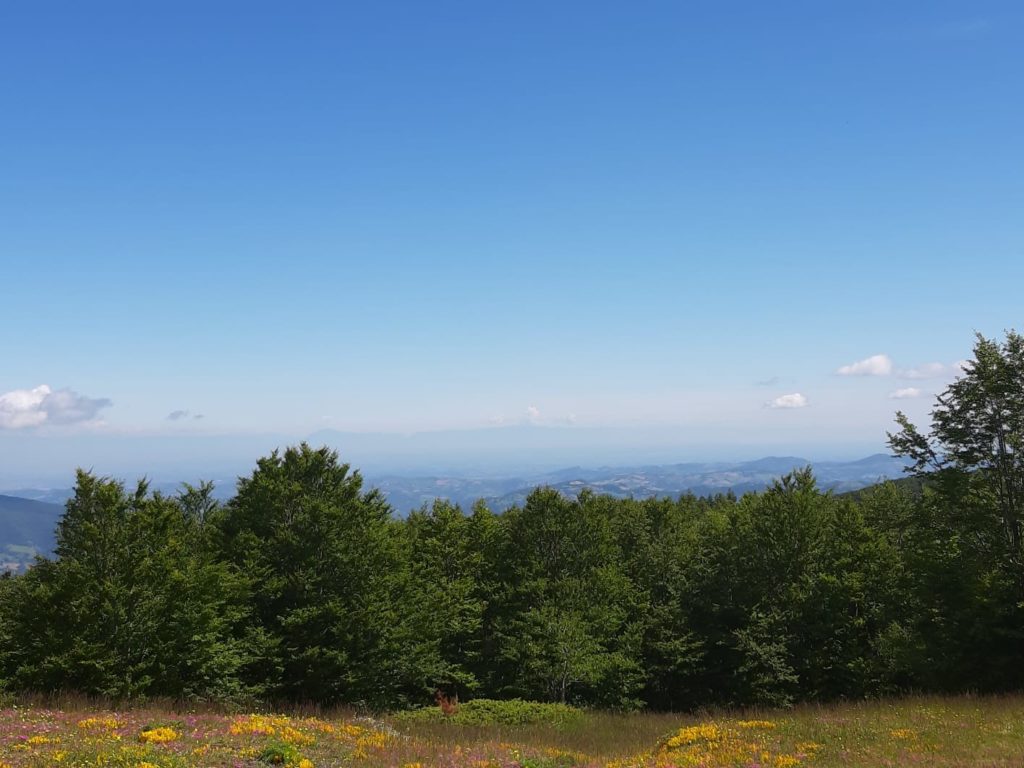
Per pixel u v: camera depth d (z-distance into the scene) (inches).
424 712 1186.6
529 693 1555.1
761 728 767.1
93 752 522.6
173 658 1069.1
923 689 1193.4
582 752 804.6
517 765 656.4
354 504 1402.6
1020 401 1074.7
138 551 1091.3
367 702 1323.8
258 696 1179.3
